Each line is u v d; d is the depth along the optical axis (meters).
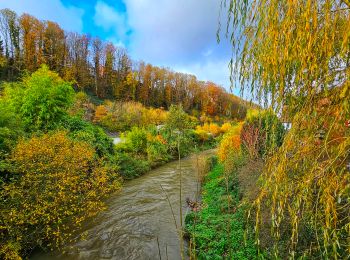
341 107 1.40
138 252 4.90
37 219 4.79
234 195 7.03
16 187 4.45
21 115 8.21
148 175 12.09
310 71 1.63
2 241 4.18
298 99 1.78
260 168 5.72
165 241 5.35
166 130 20.25
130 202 7.94
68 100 9.88
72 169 5.57
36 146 5.19
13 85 9.91
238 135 11.38
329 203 1.44
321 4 1.70
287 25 1.73
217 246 4.54
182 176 11.78
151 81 45.72
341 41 1.57
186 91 44.00
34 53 34.47
